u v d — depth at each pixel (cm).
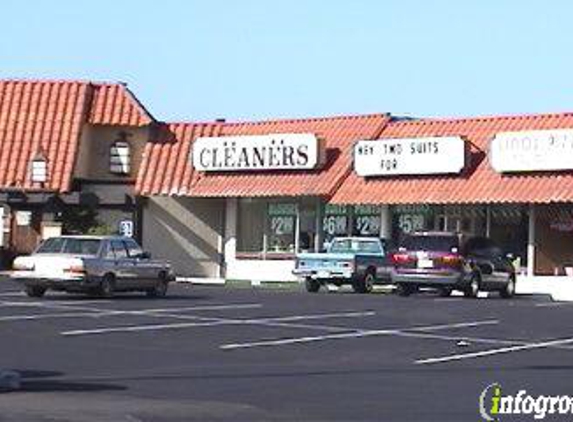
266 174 4472
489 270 3612
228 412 1284
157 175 4625
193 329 2275
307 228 4438
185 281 4381
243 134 4681
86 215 4575
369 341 2119
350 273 3716
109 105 4697
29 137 4600
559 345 2102
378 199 4153
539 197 3806
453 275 3466
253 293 3575
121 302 2941
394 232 4259
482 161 4084
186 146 4694
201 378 1580
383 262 3841
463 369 1738
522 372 1705
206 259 4656
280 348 1988
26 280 3008
